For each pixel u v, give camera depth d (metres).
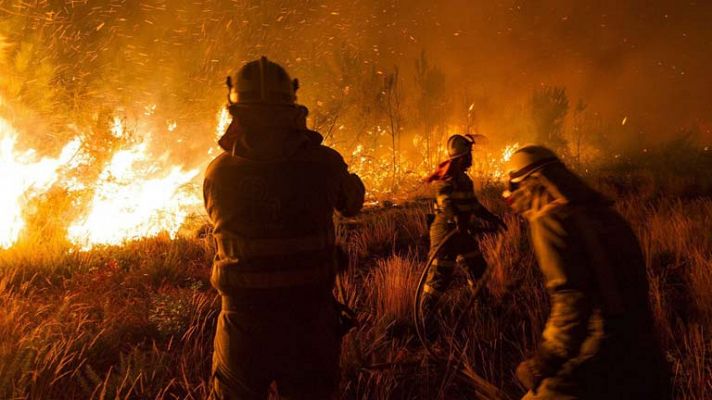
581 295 2.44
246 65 2.71
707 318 4.94
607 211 2.55
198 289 6.11
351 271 6.57
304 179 2.62
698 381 3.80
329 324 2.73
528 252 6.68
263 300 2.57
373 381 4.05
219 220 2.62
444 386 4.08
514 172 2.64
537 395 2.57
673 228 7.48
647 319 2.50
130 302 5.50
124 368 4.03
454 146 5.32
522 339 4.77
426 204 9.89
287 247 2.58
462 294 5.66
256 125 2.65
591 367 2.42
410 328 5.06
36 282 6.30
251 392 2.64
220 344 2.67
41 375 3.92
